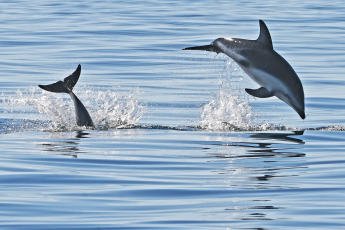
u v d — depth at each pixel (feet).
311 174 85.46
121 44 230.89
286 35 253.44
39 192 76.79
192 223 65.87
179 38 244.22
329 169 88.22
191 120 131.44
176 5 375.66
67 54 211.20
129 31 260.83
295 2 402.72
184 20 298.56
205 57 208.74
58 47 224.53
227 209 70.38
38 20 297.33
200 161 93.71
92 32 258.37
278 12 338.34
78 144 105.91
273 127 122.83
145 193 76.69
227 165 90.99
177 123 128.16
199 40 239.30
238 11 342.64
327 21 299.38
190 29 267.59
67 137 112.27
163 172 86.99
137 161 93.50
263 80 111.86
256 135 114.93
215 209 70.44
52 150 100.99
